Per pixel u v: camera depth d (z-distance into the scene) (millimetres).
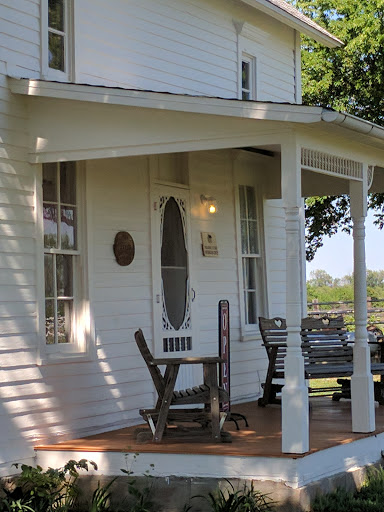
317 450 7809
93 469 8156
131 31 10195
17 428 8250
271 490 7488
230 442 8227
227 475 7664
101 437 8883
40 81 8320
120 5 10039
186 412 8594
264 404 11320
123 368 9680
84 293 9242
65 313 9148
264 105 7574
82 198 9328
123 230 9875
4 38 8391
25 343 8383
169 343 10562
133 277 9984
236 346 11953
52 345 8852
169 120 8141
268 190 12789
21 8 8633
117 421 9516
